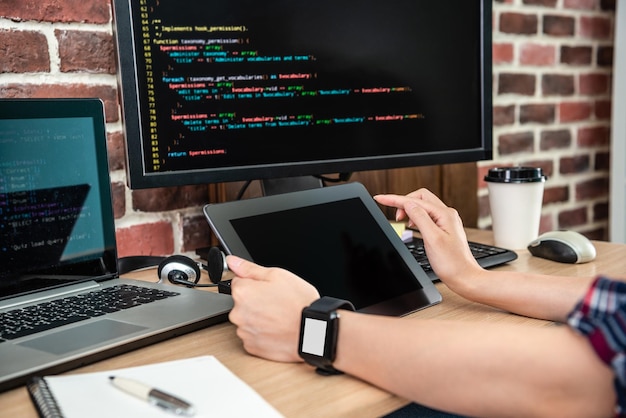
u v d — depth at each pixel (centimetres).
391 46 121
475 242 128
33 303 89
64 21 116
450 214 98
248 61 109
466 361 61
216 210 87
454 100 129
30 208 91
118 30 99
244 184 135
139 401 61
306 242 92
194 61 105
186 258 104
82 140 97
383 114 122
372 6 118
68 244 96
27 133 91
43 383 64
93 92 121
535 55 192
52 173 94
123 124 102
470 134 132
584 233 217
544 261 116
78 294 93
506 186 123
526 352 59
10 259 89
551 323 85
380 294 91
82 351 71
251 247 87
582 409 57
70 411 59
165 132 104
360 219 100
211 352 76
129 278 107
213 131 108
